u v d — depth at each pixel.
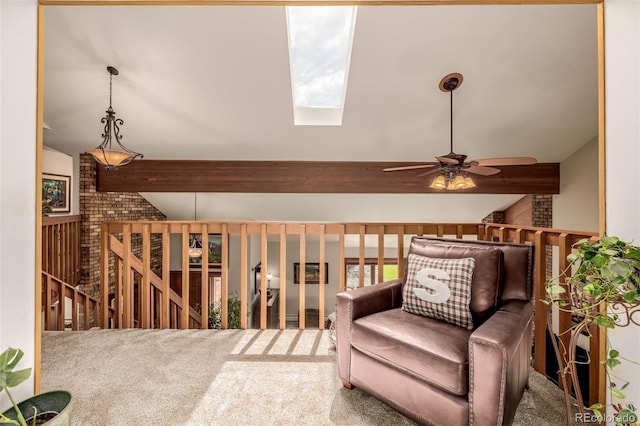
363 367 1.81
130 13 2.71
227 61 3.18
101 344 2.50
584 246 1.19
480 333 1.42
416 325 1.75
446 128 4.34
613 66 1.41
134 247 6.38
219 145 4.78
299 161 5.25
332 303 8.45
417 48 3.05
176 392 1.89
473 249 1.99
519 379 1.57
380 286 2.14
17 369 1.39
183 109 3.91
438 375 1.48
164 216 7.49
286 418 1.68
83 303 3.75
